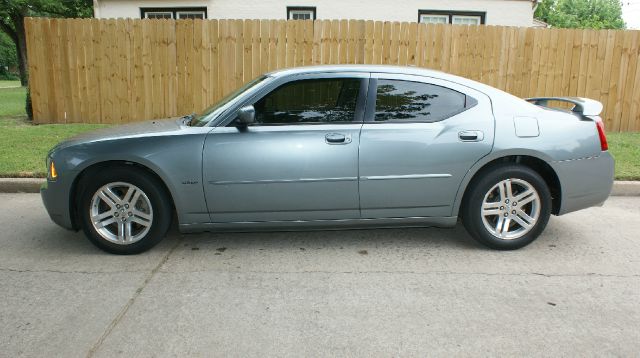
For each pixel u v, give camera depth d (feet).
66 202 14.32
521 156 14.80
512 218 14.85
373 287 12.48
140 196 14.25
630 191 21.86
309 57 30.73
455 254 14.80
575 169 14.66
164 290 12.25
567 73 31.68
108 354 9.49
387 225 14.82
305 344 9.85
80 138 14.76
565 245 15.62
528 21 42.52
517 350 9.68
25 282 12.67
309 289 12.35
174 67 31.40
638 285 12.69
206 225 14.39
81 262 14.02
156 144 13.89
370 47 30.55
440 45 30.76
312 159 13.96
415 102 14.53
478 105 14.65
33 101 32.45
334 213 14.43
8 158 24.11
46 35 31.55
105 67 31.71
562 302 11.72
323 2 42.06
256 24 30.53
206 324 10.62
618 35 31.32
